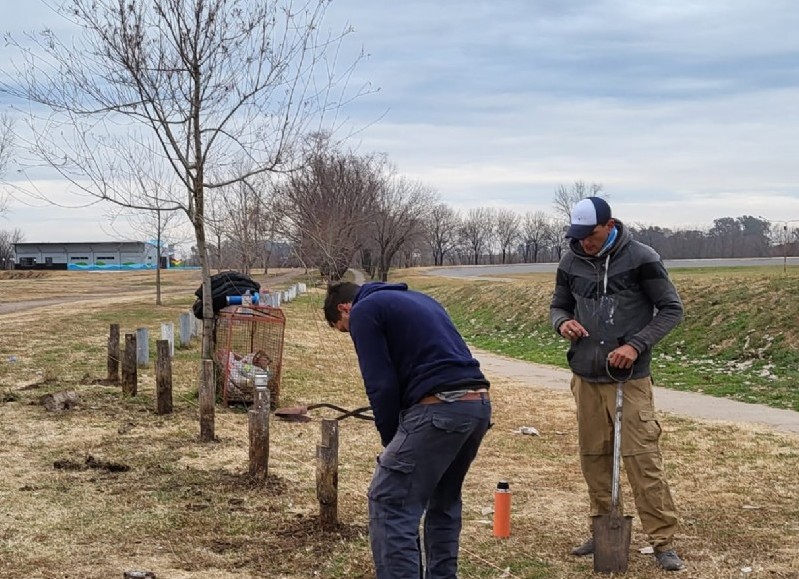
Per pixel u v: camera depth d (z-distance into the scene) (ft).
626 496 24.85
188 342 57.41
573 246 18.75
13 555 18.26
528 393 50.34
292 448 29.94
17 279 230.89
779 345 63.31
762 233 289.74
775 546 20.21
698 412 43.68
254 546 19.19
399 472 13.97
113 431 30.83
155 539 19.52
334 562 18.28
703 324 71.72
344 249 74.23
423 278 203.10
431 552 15.26
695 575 18.07
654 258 18.26
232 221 108.37
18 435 29.66
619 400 18.17
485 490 25.53
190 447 28.71
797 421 40.75
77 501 22.21
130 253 354.33
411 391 14.08
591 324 18.57
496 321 107.14
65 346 54.03
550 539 20.51
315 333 78.18
